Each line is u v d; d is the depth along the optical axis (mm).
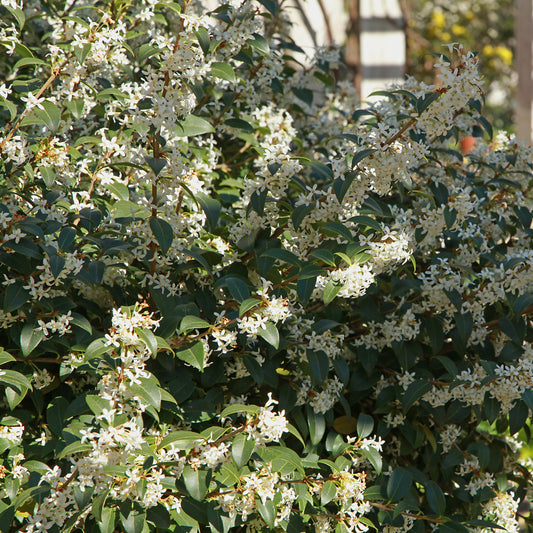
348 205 2223
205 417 2213
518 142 2992
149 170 2143
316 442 2377
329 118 3824
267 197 2293
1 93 2164
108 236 2285
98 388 1964
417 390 2441
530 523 2990
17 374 1955
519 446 3105
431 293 2488
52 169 2289
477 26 13898
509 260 2447
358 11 5727
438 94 2141
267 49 2674
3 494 1944
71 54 2254
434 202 2549
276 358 2400
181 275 2447
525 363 2297
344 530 2143
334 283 2092
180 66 2029
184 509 1994
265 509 1944
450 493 2736
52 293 2043
